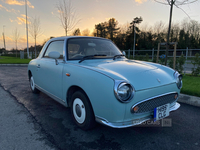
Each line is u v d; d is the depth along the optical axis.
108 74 2.09
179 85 2.68
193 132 2.60
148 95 2.11
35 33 21.48
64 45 3.04
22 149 2.10
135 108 2.01
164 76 2.51
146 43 46.66
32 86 4.69
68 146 2.17
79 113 2.54
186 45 42.47
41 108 3.60
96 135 2.46
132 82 2.09
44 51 3.90
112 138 2.38
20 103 3.91
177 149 2.14
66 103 2.85
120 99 1.91
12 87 5.54
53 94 3.26
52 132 2.54
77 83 2.42
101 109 2.09
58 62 3.03
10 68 12.05
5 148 2.11
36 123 2.85
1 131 2.56
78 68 2.50
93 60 2.90
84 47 3.15
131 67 2.57
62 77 2.81
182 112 3.45
